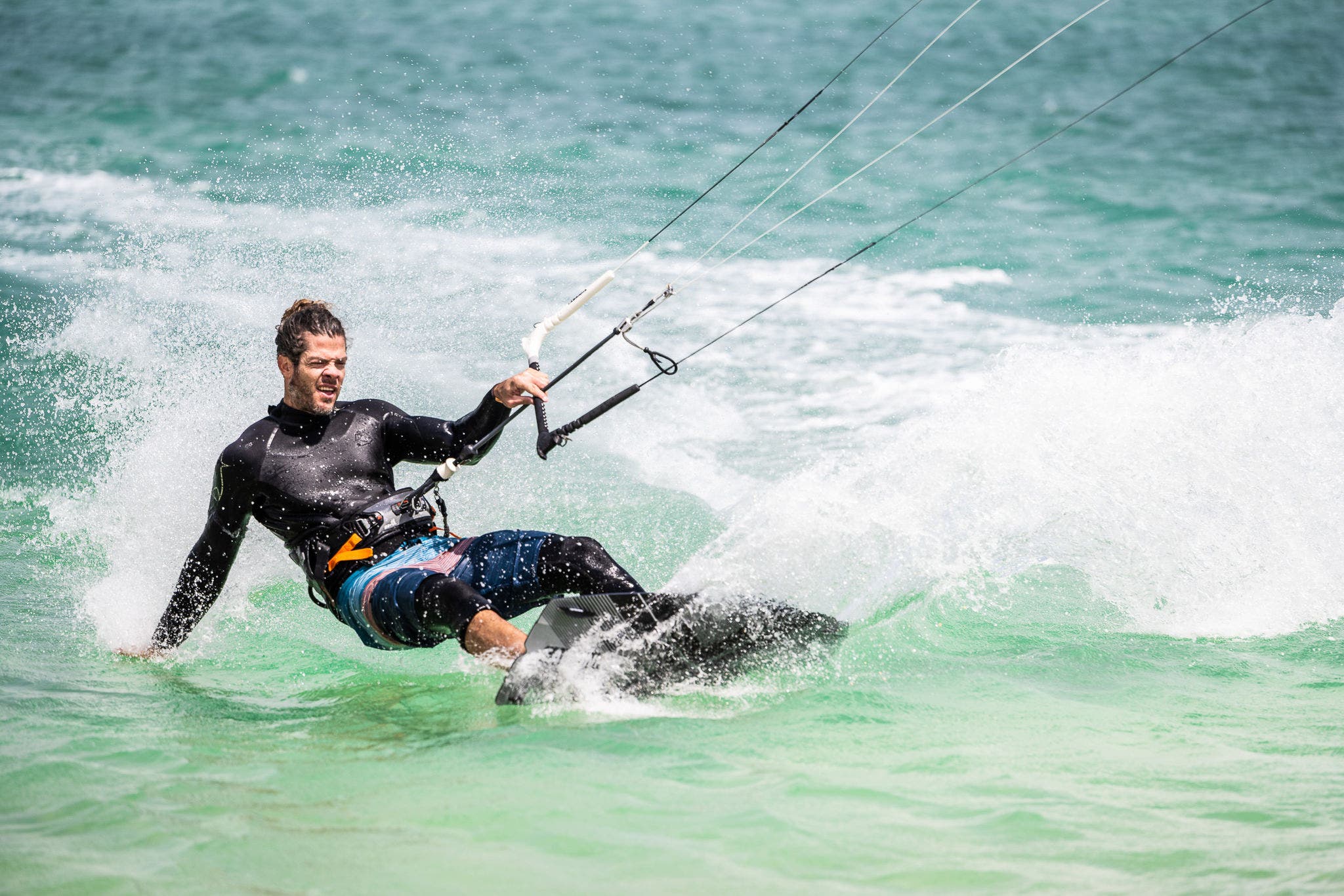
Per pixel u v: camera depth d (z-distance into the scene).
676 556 20.00
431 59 64.38
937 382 29.02
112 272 34.91
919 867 9.50
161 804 10.83
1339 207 43.22
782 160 48.31
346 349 15.82
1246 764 11.80
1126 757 12.02
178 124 53.12
